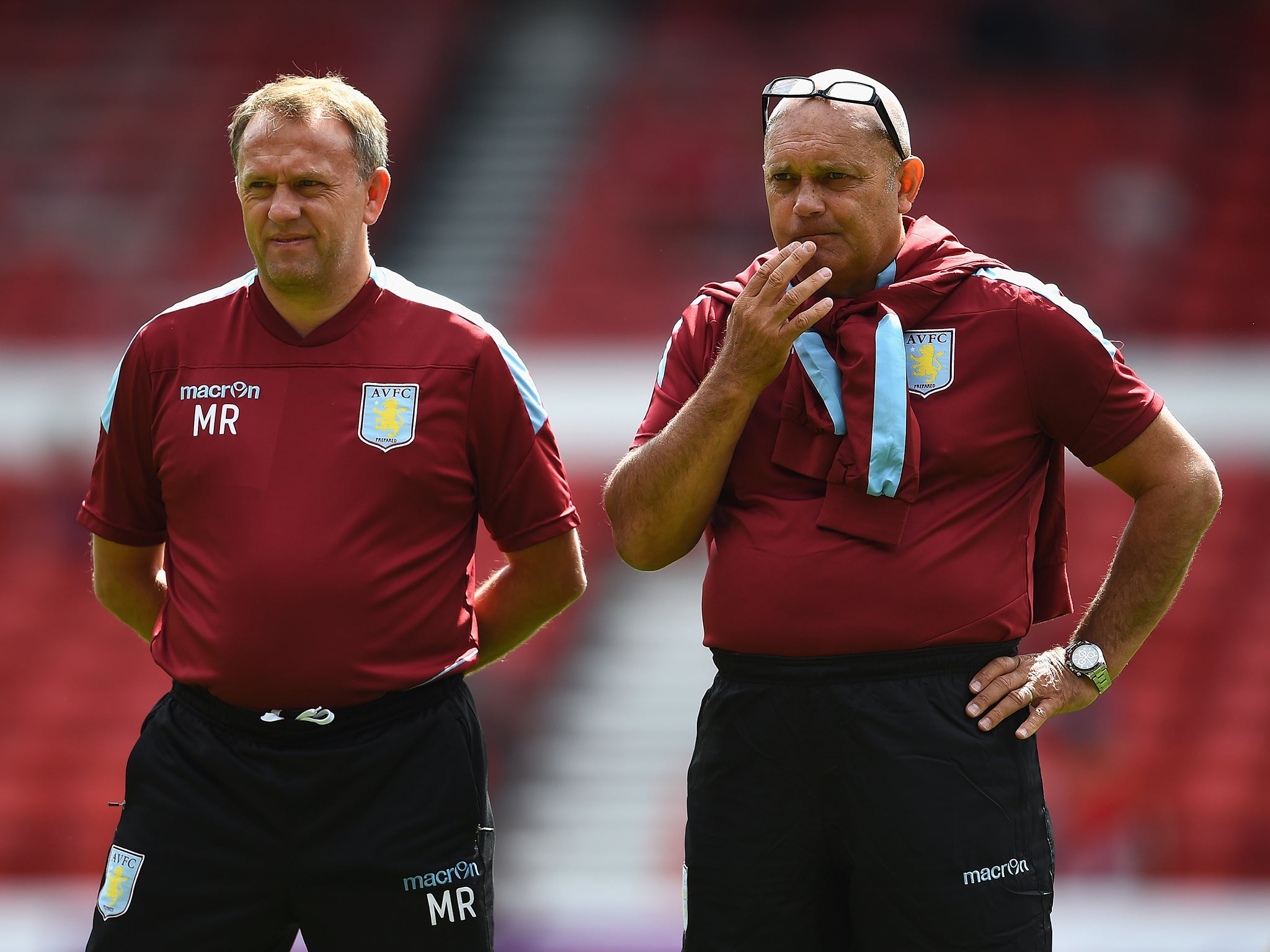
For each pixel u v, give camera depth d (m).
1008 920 9.35
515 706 33.56
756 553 9.71
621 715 33.31
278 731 9.79
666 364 10.57
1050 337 9.68
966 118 51.09
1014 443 9.79
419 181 50.84
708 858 9.77
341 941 9.80
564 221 48.88
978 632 9.55
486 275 47.59
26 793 35.31
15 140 53.09
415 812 9.82
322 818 9.73
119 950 9.73
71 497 40.78
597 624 35.66
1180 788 32.78
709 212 48.50
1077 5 53.16
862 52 53.25
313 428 9.91
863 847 9.39
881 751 9.35
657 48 54.53
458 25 56.00
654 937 25.27
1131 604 9.96
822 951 9.74
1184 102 51.12
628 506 10.00
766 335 9.33
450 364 10.11
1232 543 38.12
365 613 9.73
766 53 53.72
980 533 9.66
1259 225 47.03
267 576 9.67
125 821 10.01
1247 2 53.19
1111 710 34.50
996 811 9.43
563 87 53.59
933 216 48.06
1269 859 31.44
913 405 9.70
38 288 47.75
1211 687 35.47
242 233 49.38
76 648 38.78
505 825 31.02
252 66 55.34
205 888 9.74
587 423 38.97
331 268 9.93
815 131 9.66
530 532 10.58
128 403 10.37
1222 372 40.09
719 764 9.80
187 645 9.94
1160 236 47.00
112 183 51.50
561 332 45.12
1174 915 25.34
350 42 55.97
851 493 9.55
